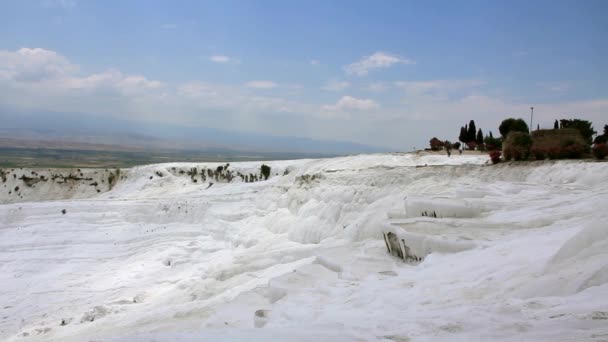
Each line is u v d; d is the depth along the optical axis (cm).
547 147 2500
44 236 3344
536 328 461
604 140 3316
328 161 4766
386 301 761
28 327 1970
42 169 6612
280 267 1545
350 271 1053
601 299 515
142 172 6506
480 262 875
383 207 1859
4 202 6066
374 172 2858
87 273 2794
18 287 2575
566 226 1028
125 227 3628
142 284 2402
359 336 504
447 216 1341
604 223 712
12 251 3119
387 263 1131
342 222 2148
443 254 1026
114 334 1162
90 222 3678
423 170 2648
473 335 465
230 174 5962
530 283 662
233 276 1677
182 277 2325
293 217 2641
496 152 2688
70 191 6350
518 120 3809
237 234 2858
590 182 1791
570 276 625
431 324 523
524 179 2184
